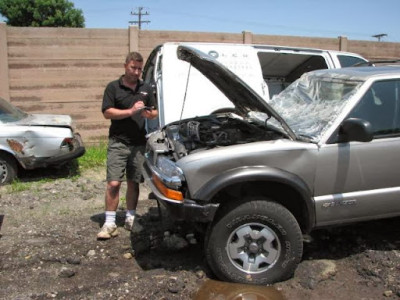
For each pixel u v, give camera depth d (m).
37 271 4.07
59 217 5.48
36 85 9.33
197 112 7.05
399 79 4.28
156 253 4.45
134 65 4.53
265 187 3.94
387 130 4.10
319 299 3.66
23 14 28.88
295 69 9.36
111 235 4.77
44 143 6.90
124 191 6.57
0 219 5.38
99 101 9.75
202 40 10.04
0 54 8.95
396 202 4.12
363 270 4.11
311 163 3.84
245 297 3.63
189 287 3.79
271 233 3.79
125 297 3.63
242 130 4.54
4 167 6.89
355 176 3.97
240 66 7.60
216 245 3.74
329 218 3.99
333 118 4.02
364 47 11.37
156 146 4.33
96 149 9.19
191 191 3.68
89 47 9.48
